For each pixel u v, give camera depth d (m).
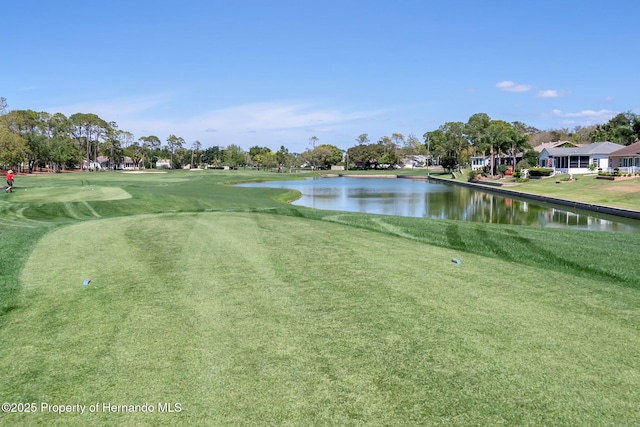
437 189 60.66
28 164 98.81
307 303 7.34
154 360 5.39
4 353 5.61
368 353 5.54
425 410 4.36
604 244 13.34
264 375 5.02
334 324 6.46
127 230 14.02
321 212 20.27
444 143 124.94
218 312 6.94
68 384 4.89
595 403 4.50
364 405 4.45
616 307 7.26
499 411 4.35
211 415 4.31
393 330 6.24
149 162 154.12
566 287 8.34
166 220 16.33
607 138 94.00
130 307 7.17
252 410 4.38
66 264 9.76
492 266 9.89
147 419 4.26
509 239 13.22
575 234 15.21
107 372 5.13
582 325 6.47
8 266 9.50
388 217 18.44
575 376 5.01
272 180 80.19
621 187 42.69
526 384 4.83
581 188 46.06
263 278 8.77
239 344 5.81
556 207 36.25
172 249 11.27
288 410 4.37
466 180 79.56
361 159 147.75
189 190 44.28
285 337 6.02
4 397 4.65
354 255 10.78
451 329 6.28
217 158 163.38
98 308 7.14
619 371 5.13
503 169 72.12
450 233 14.27
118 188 33.88
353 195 50.44
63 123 115.00
